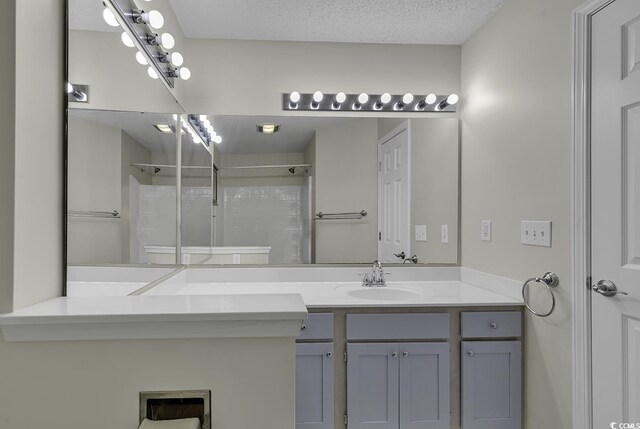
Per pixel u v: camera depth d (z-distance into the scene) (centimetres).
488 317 189
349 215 246
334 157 245
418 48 248
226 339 78
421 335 187
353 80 244
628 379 136
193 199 227
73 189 102
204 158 235
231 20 216
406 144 247
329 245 245
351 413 182
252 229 239
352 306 182
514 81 195
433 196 251
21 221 79
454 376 189
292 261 242
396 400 184
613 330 142
